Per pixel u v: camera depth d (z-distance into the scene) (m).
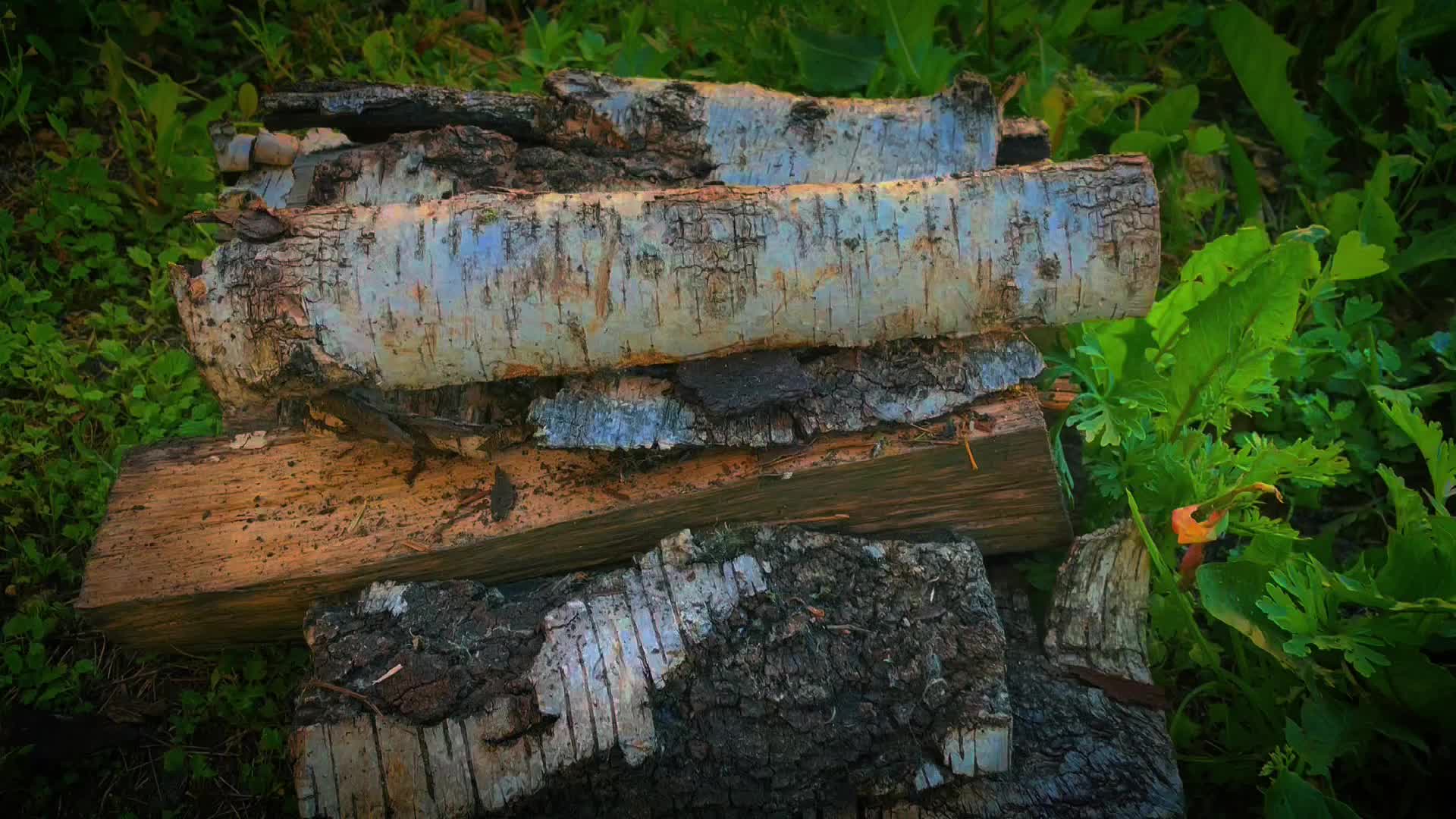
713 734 2.06
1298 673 2.30
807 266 2.16
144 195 3.26
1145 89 3.26
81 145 3.27
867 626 2.15
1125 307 2.23
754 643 2.11
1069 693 2.24
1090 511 2.59
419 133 2.51
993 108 2.59
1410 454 2.85
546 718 2.03
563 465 2.37
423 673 2.07
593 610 2.13
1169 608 2.38
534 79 3.48
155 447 2.54
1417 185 3.30
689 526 2.33
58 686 2.47
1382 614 2.25
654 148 2.56
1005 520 2.39
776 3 3.54
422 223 2.14
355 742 2.03
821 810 2.10
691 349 2.21
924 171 2.56
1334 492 2.88
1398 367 2.85
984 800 2.10
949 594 2.18
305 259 2.11
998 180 2.21
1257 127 3.70
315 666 2.13
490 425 2.31
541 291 2.13
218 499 2.42
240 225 2.12
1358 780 2.36
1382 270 2.49
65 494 2.72
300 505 2.39
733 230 2.16
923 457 2.25
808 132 2.58
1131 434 2.47
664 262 2.14
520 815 2.06
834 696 2.08
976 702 2.07
